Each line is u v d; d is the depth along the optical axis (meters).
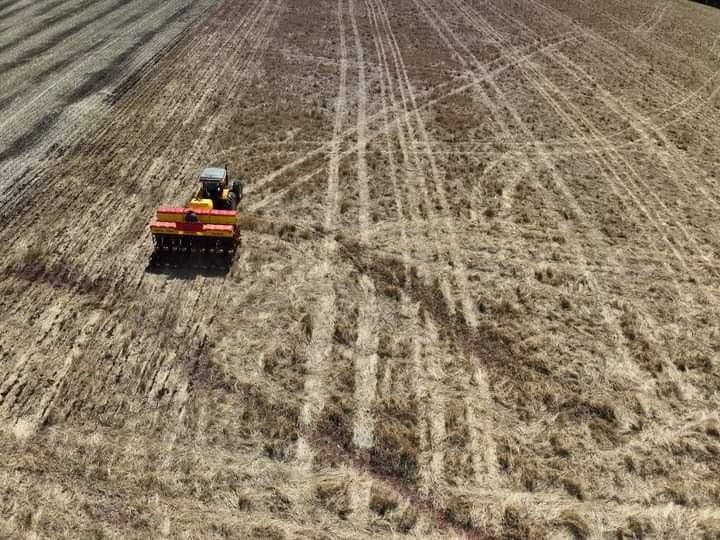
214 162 20.23
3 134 21.11
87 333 13.17
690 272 16.17
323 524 9.82
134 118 23.00
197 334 13.31
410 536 9.71
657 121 25.22
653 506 10.34
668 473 10.91
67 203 17.64
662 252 16.95
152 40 31.17
